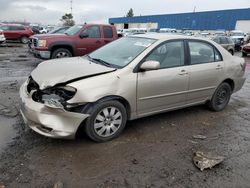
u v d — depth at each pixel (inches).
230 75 231.1
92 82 153.3
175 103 197.9
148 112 184.2
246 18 2004.2
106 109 160.7
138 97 172.9
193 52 205.2
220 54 225.6
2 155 144.4
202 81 209.6
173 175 136.0
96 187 123.9
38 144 157.6
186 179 133.3
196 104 217.2
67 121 148.1
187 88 200.4
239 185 131.1
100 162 143.4
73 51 452.8
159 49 184.5
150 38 193.9
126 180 130.0
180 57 196.4
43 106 146.9
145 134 179.9
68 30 485.1
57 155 147.3
